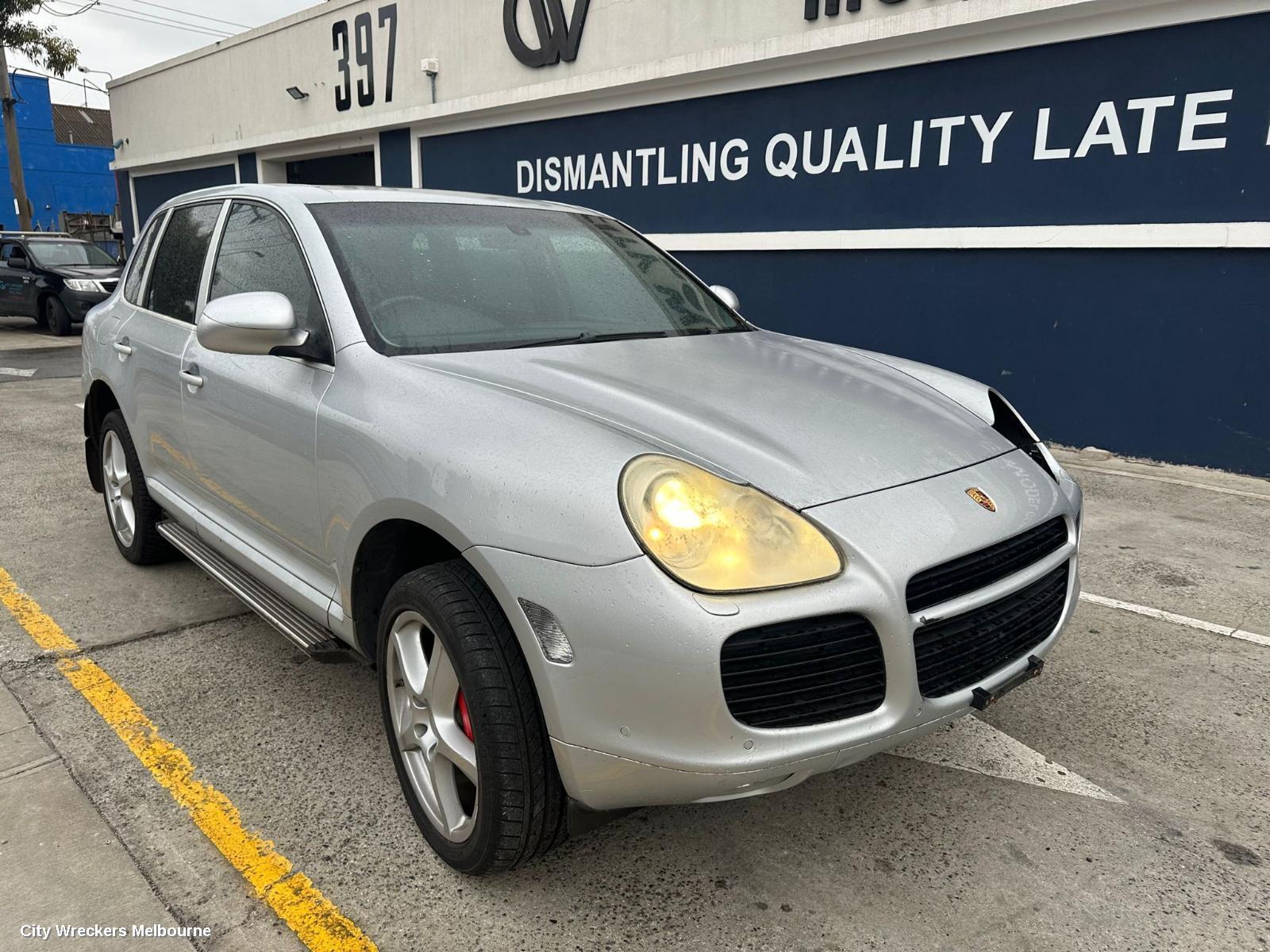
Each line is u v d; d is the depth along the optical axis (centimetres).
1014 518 215
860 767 269
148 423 365
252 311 247
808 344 333
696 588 173
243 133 1504
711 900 213
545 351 262
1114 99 607
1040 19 620
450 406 219
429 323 264
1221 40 561
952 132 686
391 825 238
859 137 740
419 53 1135
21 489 557
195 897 211
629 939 200
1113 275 630
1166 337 616
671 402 226
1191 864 227
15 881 215
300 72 1345
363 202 303
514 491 190
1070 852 231
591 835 236
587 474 187
